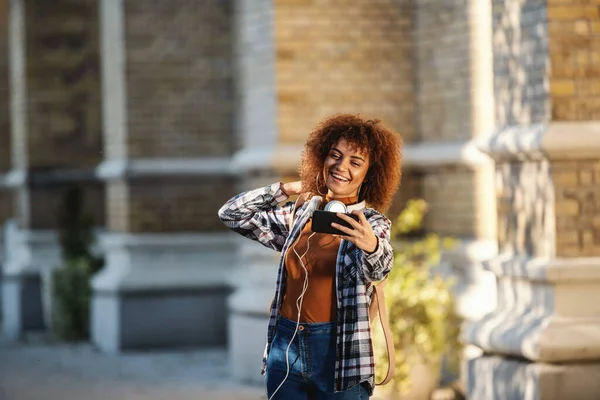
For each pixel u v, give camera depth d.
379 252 5.67
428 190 11.60
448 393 9.85
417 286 10.16
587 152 8.03
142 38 15.37
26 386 12.53
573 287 8.12
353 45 11.73
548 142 7.96
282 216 6.31
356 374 5.79
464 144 10.91
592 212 8.12
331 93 11.71
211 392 11.72
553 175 8.09
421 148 11.61
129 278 15.33
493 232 10.59
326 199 6.16
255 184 12.05
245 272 12.48
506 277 8.70
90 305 16.83
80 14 18.77
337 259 5.87
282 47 11.65
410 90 11.78
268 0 11.73
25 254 18.94
